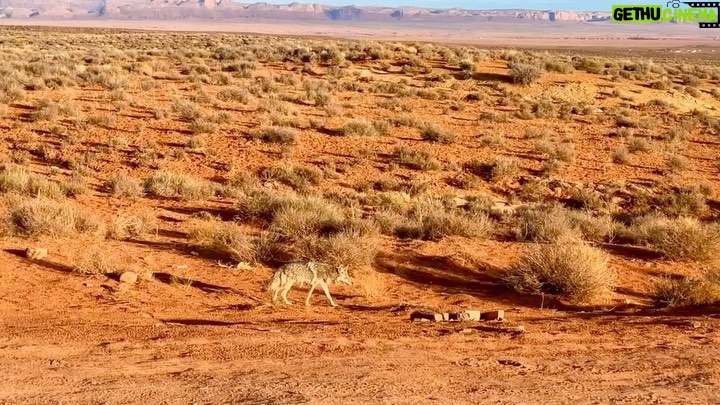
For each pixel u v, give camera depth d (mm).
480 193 23359
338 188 22984
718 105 44219
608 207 22234
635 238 17297
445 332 9148
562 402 6355
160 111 30609
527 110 35531
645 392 6703
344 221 15961
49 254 12883
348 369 7305
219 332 8789
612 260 14891
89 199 19047
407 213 19562
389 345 8391
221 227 15781
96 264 12266
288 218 15742
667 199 22828
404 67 47344
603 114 37500
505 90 42062
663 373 7438
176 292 11305
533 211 19125
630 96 42500
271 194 19438
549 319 10516
